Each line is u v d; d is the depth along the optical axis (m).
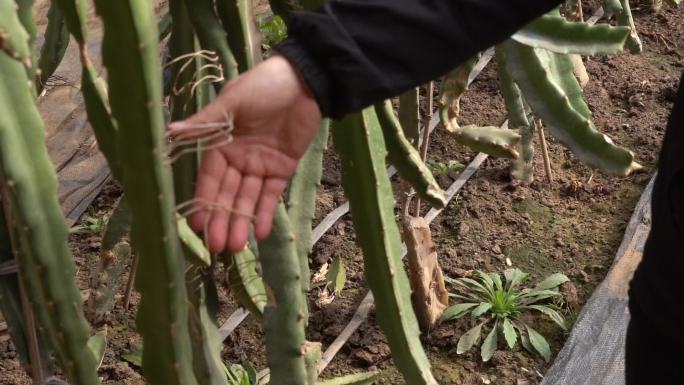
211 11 1.14
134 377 1.91
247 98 0.94
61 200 2.33
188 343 1.00
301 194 1.33
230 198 0.97
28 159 0.96
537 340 1.98
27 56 0.84
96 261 2.18
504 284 2.17
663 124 2.68
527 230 2.32
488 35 1.00
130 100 0.83
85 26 1.00
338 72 0.94
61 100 2.54
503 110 2.74
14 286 1.22
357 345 2.00
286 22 1.34
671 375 1.15
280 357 1.21
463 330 2.03
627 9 2.21
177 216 0.93
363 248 1.27
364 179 1.22
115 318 2.03
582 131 1.61
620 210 2.38
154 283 0.93
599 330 1.97
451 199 2.41
